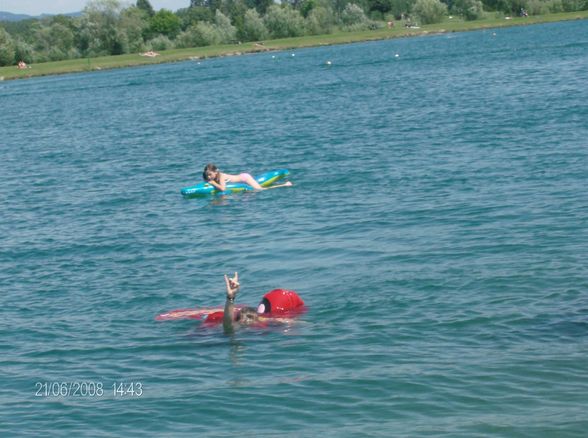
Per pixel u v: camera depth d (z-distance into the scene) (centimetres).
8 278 1861
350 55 11969
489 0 18888
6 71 13962
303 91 6919
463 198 2272
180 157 3712
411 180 2608
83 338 1402
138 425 1041
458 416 1012
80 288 1738
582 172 2434
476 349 1226
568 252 1677
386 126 4025
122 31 15400
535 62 7362
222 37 16375
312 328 1361
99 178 3294
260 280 1700
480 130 3522
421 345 1257
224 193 2694
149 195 2816
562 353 1189
